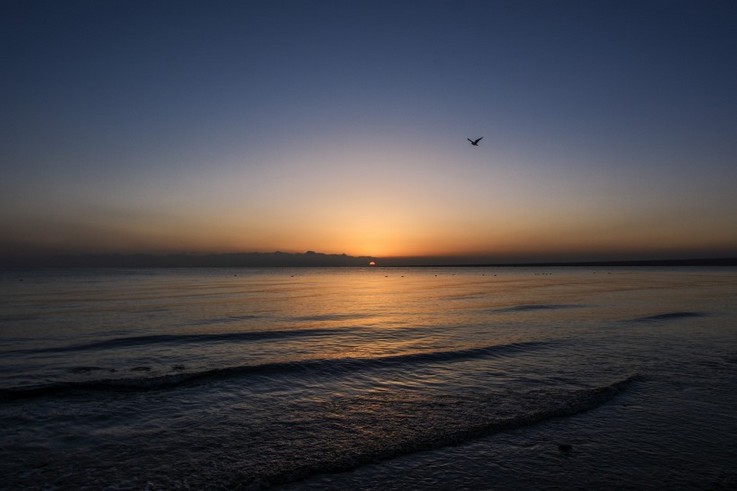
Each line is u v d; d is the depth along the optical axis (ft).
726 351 59.41
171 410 37.24
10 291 204.95
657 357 55.88
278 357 57.21
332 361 54.24
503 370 50.31
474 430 32.58
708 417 35.24
